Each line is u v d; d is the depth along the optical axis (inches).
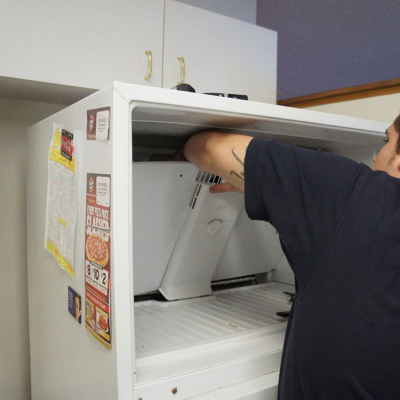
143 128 40.6
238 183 36.6
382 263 27.5
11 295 69.3
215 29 67.7
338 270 28.1
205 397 33.5
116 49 58.0
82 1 55.3
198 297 60.7
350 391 28.0
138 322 48.4
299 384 30.9
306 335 29.7
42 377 52.9
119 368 29.9
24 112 69.2
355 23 113.7
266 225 63.6
